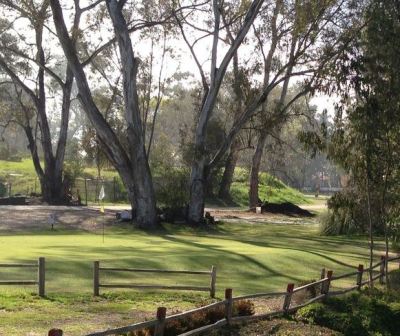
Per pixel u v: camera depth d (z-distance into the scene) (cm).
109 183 5731
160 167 3825
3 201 4284
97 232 2889
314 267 1884
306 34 2988
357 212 2191
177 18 3419
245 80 3428
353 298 1297
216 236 2902
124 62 3023
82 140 5466
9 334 903
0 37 4166
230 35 3441
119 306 1159
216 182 5734
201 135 3309
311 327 1120
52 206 4031
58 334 638
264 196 6325
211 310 1020
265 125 3328
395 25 1440
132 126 3062
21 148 10831
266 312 1164
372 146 1440
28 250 1892
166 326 906
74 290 1286
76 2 3825
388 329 1166
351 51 1502
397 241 2356
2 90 4978
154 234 2869
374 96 1433
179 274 1575
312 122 3369
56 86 5228
